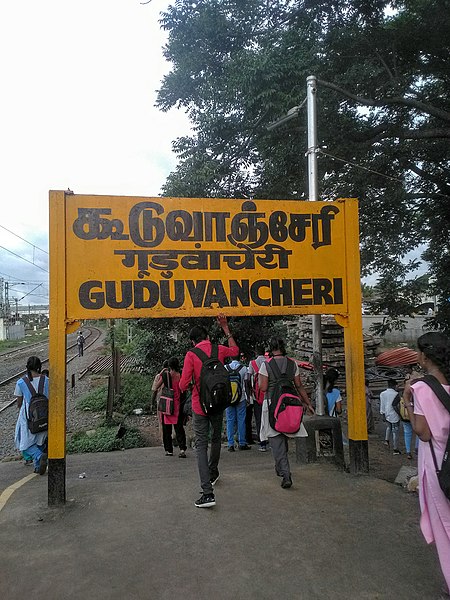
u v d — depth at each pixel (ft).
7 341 155.02
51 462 14.23
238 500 14.40
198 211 16.28
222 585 9.70
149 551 11.17
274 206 17.02
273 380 16.26
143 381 53.47
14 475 21.90
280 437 15.83
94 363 75.31
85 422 38.42
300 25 35.09
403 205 37.88
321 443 19.30
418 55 34.71
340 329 52.42
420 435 8.72
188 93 36.88
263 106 31.27
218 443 15.38
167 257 15.89
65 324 14.82
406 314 40.83
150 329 37.32
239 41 35.47
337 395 24.73
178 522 12.78
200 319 35.78
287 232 17.10
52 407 14.33
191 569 10.33
